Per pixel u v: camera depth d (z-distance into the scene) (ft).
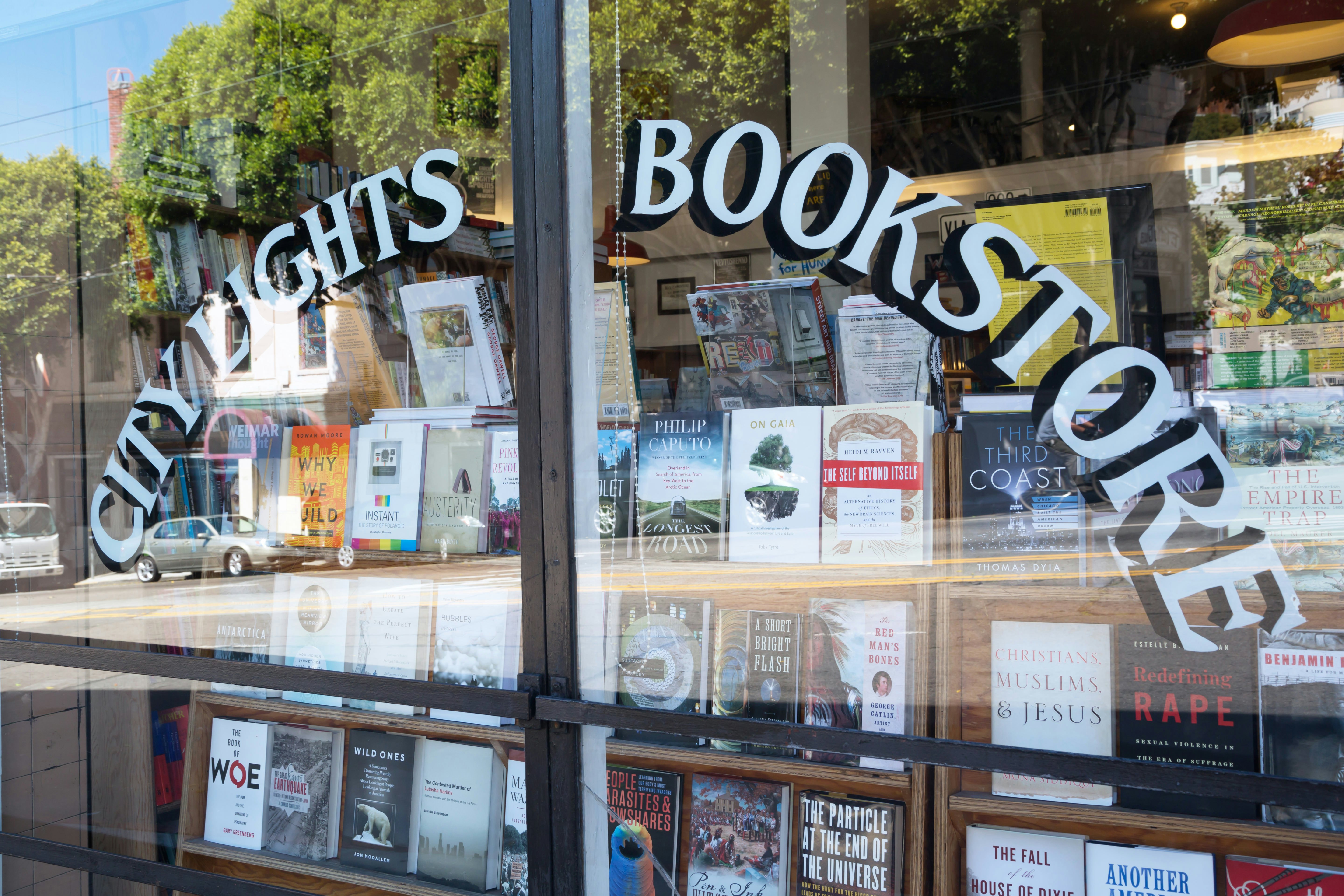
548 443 5.02
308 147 7.75
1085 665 4.82
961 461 5.10
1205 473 4.66
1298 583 4.47
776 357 5.63
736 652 5.47
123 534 7.54
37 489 7.77
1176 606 4.67
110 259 7.73
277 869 6.64
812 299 5.48
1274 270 4.75
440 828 6.30
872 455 5.28
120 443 7.64
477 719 6.31
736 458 5.55
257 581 7.06
